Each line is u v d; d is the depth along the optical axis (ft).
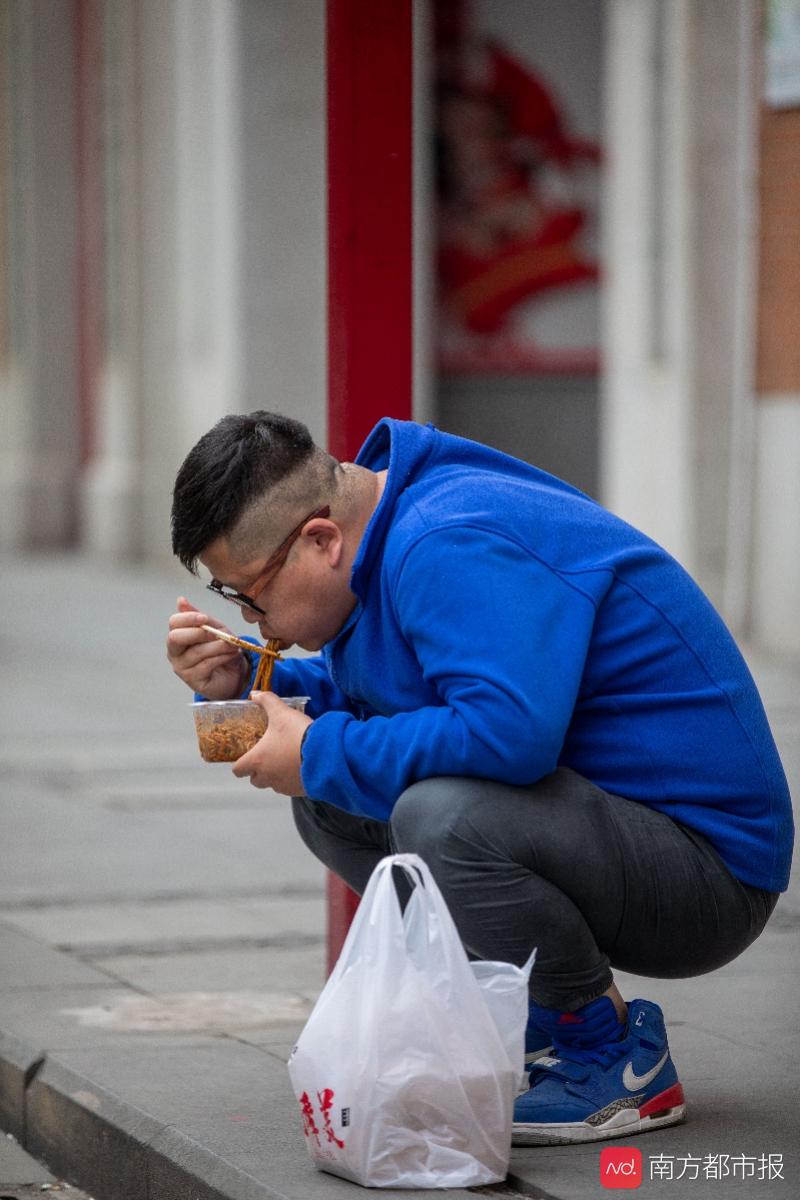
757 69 104.58
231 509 29.01
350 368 38.93
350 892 39.04
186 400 167.73
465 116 161.99
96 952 45.88
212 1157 29.71
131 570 179.63
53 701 96.73
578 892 28.76
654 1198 27.25
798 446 103.50
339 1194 27.66
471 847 28.22
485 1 160.66
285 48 151.74
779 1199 27.25
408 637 28.78
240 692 32.99
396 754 28.37
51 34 198.80
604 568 28.86
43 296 200.64
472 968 28.27
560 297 164.55
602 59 161.99
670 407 118.93
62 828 63.77
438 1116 27.71
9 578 172.45
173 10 165.48
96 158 191.01
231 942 47.09
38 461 201.36
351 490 29.78
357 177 38.70
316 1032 28.14
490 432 165.27
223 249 155.22
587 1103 29.84
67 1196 33.58
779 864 30.32
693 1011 39.11
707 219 116.67
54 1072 35.55
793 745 75.51
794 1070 34.50
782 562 105.29
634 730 29.48
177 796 70.18
